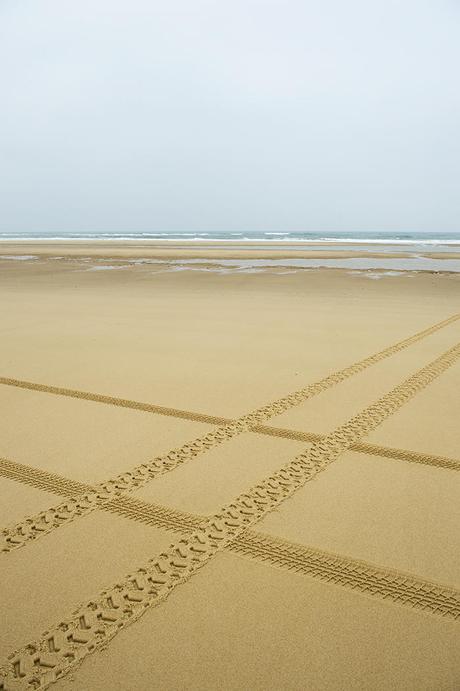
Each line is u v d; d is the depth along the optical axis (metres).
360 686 2.03
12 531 3.06
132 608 2.45
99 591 2.56
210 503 3.35
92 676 2.09
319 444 4.25
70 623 2.36
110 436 4.43
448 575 2.65
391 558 2.79
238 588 2.57
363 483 3.60
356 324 9.34
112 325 9.34
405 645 2.22
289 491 3.50
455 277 17.77
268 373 6.25
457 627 2.32
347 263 24.58
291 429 4.57
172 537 3.00
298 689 2.02
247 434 4.46
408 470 3.79
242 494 3.46
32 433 4.50
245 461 3.95
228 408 5.09
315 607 2.44
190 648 2.21
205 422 4.74
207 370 6.39
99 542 2.95
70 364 6.70
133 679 2.07
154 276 18.89
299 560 2.79
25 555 2.84
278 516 3.20
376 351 7.29
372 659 2.15
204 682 2.05
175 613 2.41
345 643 2.23
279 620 2.36
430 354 7.09
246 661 2.14
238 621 2.36
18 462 3.94
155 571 2.71
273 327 9.09
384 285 15.70
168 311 10.95
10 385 5.86
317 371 6.32
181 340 8.05
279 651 2.19
